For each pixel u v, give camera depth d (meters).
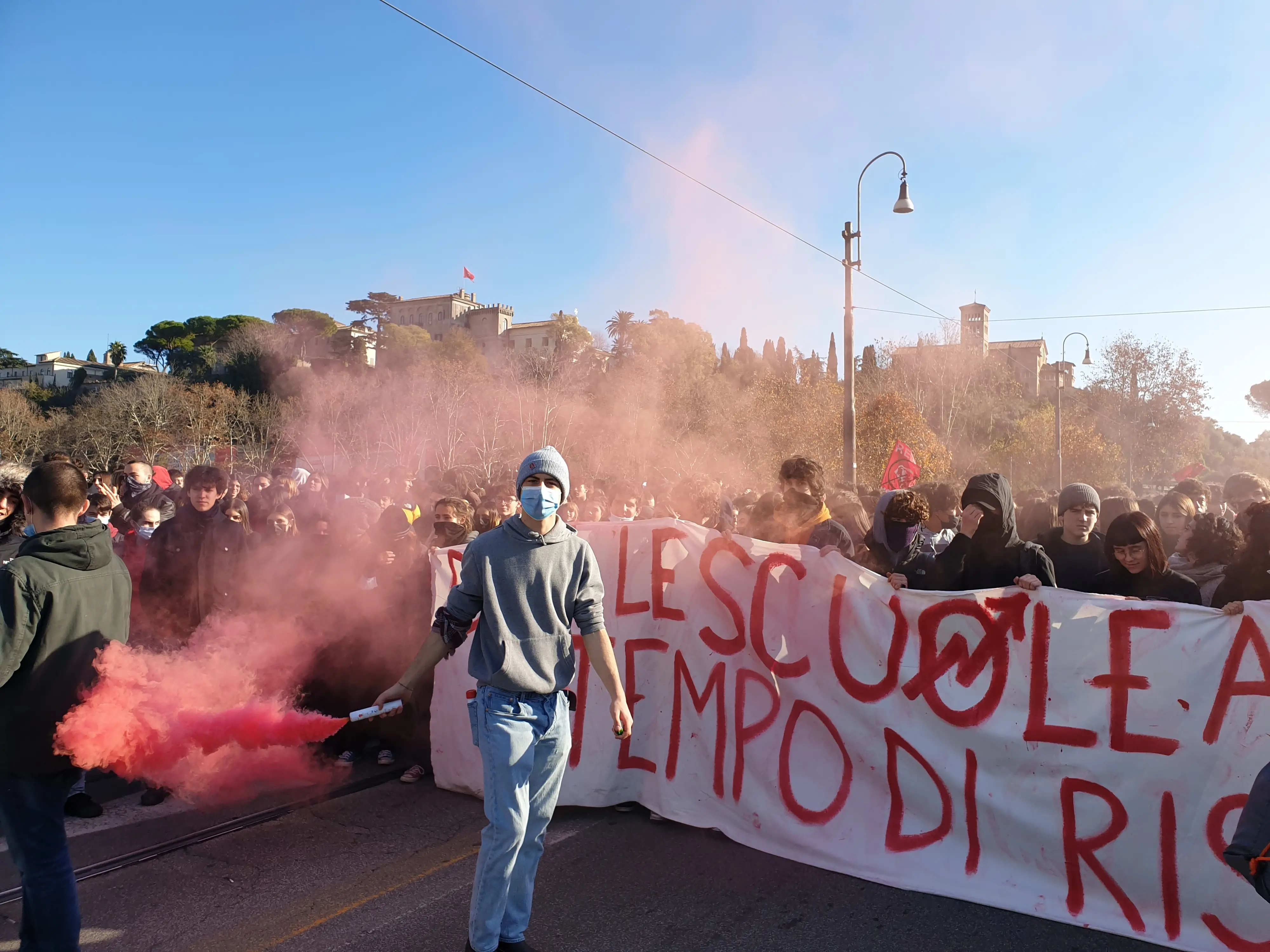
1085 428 45.81
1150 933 2.98
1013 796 3.27
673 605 4.16
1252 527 3.69
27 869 2.62
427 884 3.44
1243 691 2.94
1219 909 2.91
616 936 3.03
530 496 2.84
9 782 2.62
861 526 5.39
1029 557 3.81
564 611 2.92
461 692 4.43
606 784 4.17
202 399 58.75
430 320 122.12
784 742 3.79
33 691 2.61
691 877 3.50
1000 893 3.23
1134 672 3.12
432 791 4.51
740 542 4.02
